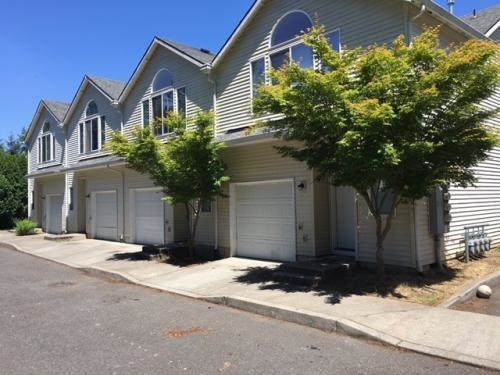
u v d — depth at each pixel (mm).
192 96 15203
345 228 11195
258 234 12570
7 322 7246
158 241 16594
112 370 5098
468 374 4797
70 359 5477
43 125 26047
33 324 7113
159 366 5195
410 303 7398
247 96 13195
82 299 8984
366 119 7254
